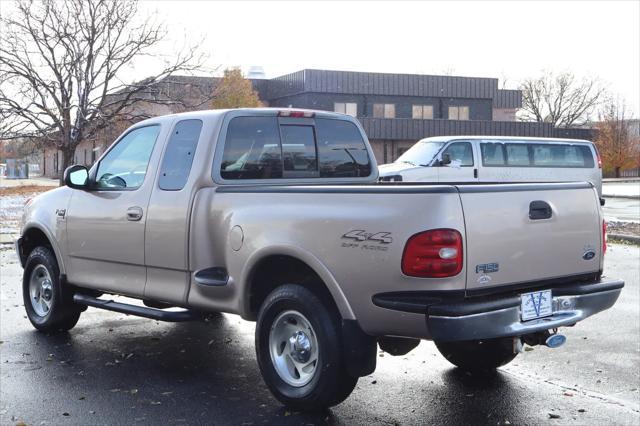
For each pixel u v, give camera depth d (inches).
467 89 2283.5
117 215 253.0
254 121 239.5
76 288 287.7
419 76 2215.8
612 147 2593.5
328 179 257.6
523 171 812.0
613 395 221.5
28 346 279.7
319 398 195.6
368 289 182.2
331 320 193.6
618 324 313.1
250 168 236.8
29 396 221.8
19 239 306.8
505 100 2522.1
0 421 200.7
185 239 227.9
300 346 203.2
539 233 190.5
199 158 229.0
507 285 183.8
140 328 308.7
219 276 221.8
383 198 181.5
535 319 188.2
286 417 202.7
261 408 210.2
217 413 206.4
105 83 1131.9
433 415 204.5
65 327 297.9
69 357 264.5
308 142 254.4
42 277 301.4
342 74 2107.5
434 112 2251.5
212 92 1213.7
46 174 2714.1
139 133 257.9
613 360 259.1
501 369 248.5
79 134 1102.4
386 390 226.4
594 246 206.4
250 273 209.8
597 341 285.3
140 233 243.4
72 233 274.5
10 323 318.3
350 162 266.2
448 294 173.6
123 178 258.5
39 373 245.0
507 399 217.6
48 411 208.7
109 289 261.9
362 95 2144.4
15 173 2271.2
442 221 172.7
